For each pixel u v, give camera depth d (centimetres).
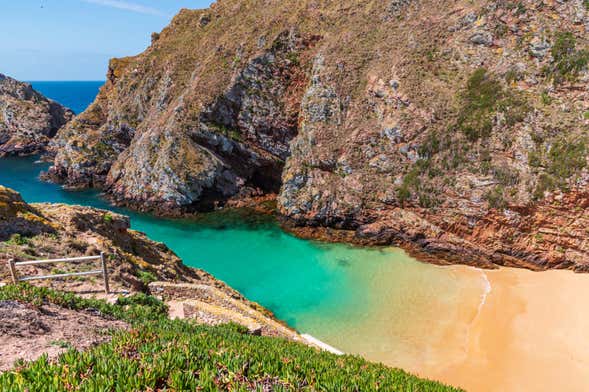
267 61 6531
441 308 3309
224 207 6156
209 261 4375
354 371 1038
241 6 8238
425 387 1103
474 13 4928
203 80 6669
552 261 3766
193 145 6162
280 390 700
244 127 6550
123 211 6044
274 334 1858
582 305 3138
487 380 2433
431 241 4375
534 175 3856
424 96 4866
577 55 3966
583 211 3588
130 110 7956
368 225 4831
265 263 4312
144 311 1495
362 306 3391
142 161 6228
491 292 3525
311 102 5912
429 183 4509
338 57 5997
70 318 1136
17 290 1150
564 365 2511
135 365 661
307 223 5156
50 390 559
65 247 1923
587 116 3778
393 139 4953
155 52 8538
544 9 4378
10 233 1845
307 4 7150
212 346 923
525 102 4128
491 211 4025
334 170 5369
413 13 5853
